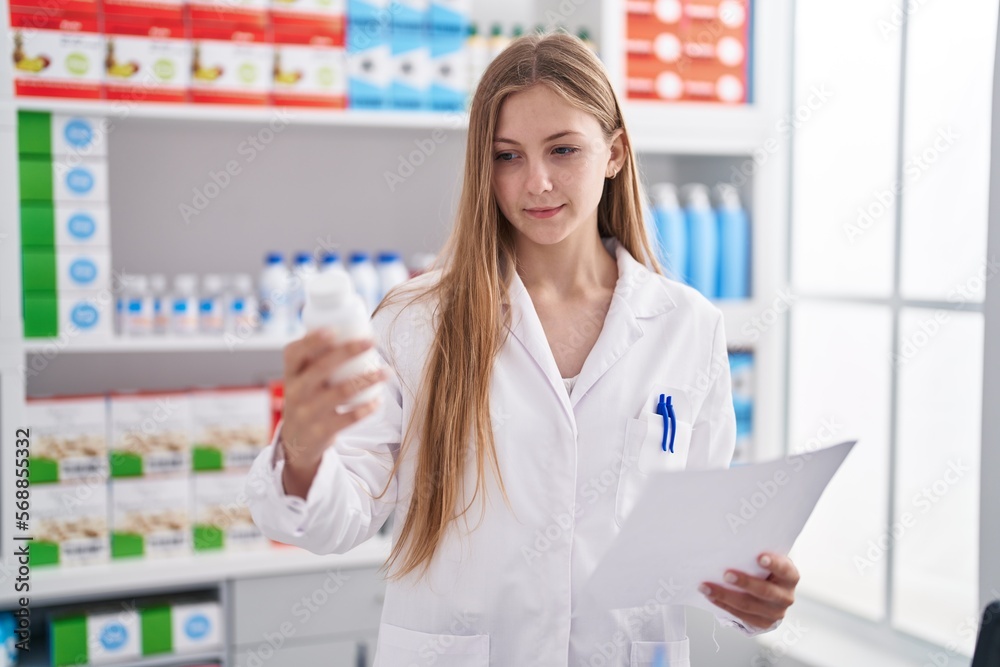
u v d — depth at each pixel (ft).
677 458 4.22
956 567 7.37
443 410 3.94
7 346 6.64
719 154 8.84
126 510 7.09
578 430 4.09
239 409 7.31
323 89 7.39
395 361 4.13
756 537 3.43
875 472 8.16
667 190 8.29
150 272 7.99
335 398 2.80
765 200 8.52
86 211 6.90
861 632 7.72
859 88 8.00
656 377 4.24
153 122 7.54
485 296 4.00
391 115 7.43
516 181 3.85
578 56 4.00
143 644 7.05
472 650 3.97
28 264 6.78
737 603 3.62
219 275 8.11
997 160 5.49
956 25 7.10
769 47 8.43
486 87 3.93
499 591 4.00
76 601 7.37
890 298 7.45
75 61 6.81
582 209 3.88
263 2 7.20
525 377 4.11
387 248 8.66
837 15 8.20
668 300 4.42
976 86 7.00
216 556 7.16
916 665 7.11
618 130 4.22
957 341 7.32
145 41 6.95
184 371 8.19
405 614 4.11
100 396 7.09
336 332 2.81
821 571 8.70
